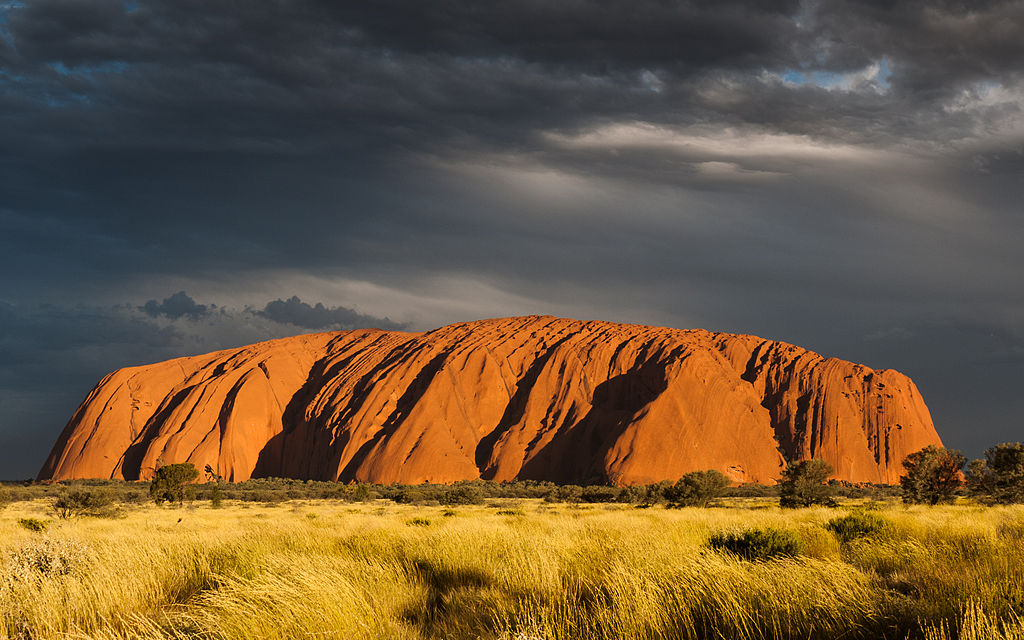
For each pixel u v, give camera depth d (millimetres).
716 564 7664
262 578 7766
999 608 5730
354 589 7305
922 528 14383
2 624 6770
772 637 5832
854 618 5934
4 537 13898
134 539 13148
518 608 7035
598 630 6078
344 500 110000
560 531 15547
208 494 113500
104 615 7219
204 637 6047
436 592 8773
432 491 115438
